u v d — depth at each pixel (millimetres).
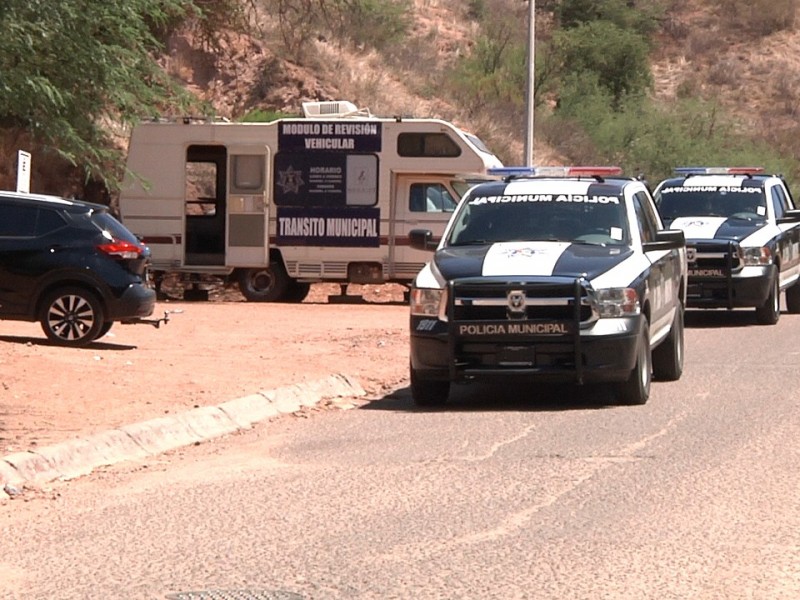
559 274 26188
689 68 136125
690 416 25703
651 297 27953
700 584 14094
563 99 106625
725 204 48500
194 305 51562
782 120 128875
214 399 26641
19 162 35781
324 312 49531
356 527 16844
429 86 94062
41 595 13992
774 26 143375
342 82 84875
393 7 99375
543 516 17281
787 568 14703
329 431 24703
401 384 31281
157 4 46000
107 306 34906
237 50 79625
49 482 20062
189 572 14812
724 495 18422
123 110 45875
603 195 29391
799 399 27938
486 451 22125
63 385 27453
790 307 51781
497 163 55500
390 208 54156
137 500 18703
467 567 14844
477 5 122500
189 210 61969
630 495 18469
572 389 30188
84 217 35375
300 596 13812
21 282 34969
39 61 34094
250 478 20203
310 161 54438
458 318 26312
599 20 125438
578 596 13672
